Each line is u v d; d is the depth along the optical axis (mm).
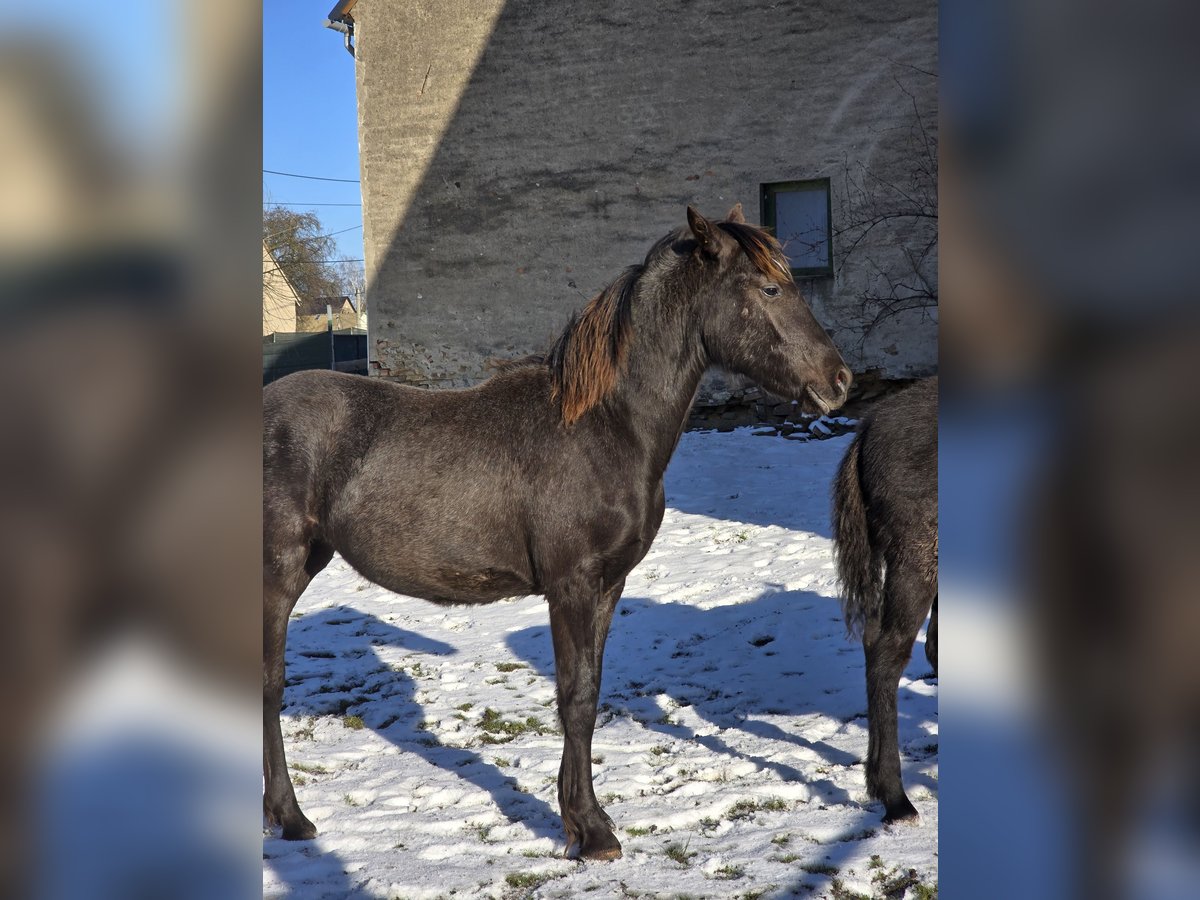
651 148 12672
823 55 11789
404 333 14078
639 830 3381
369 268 14195
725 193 12383
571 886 2930
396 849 3252
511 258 13453
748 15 12078
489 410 3410
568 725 3221
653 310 3363
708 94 12352
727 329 3342
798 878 2920
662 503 3449
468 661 5598
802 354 3311
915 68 11391
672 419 3373
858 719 4418
